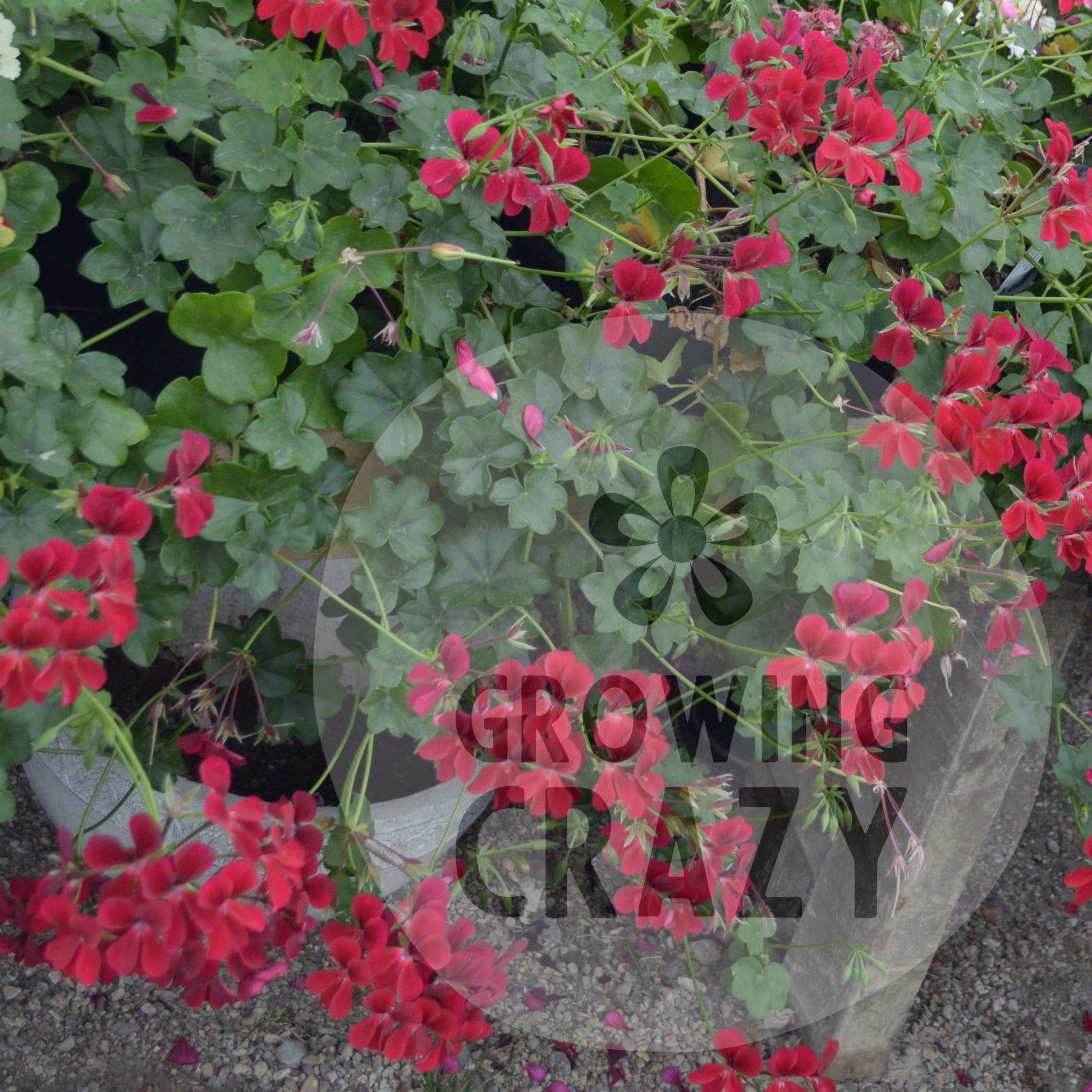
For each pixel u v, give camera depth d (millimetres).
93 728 975
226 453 1141
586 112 1171
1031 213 1333
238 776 1616
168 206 1071
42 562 865
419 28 1190
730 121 1333
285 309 1074
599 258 1185
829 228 1374
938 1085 1890
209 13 1229
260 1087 1683
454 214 1170
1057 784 2350
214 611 1218
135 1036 1714
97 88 1132
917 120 1192
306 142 1106
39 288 1365
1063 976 2047
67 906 862
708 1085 1451
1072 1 1577
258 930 880
